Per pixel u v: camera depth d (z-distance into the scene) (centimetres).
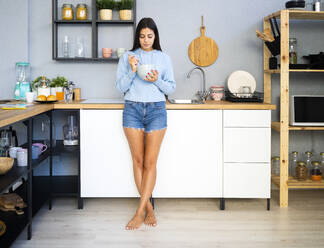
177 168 282
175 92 335
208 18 331
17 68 323
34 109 226
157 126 255
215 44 331
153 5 329
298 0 292
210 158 281
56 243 219
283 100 287
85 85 333
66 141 300
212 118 279
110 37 331
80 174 281
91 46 332
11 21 322
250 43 334
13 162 216
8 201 242
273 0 331
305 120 302
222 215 269
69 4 319
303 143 343
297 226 247
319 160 343
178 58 332
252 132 279
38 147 254
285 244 218
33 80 331
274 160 323
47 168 337
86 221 256
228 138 280
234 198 312
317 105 303
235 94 317
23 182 307
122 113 277
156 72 242
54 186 302
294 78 339
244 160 281
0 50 323
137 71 246
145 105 252
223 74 335
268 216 267
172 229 241
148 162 259
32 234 232
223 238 227
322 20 335
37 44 329
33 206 253
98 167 281
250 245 216
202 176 282
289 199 310
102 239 225
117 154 280
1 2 321
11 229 210
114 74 333
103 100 316
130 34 331
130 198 311
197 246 215
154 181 261
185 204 295
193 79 334
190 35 332
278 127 299
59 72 332
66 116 331
